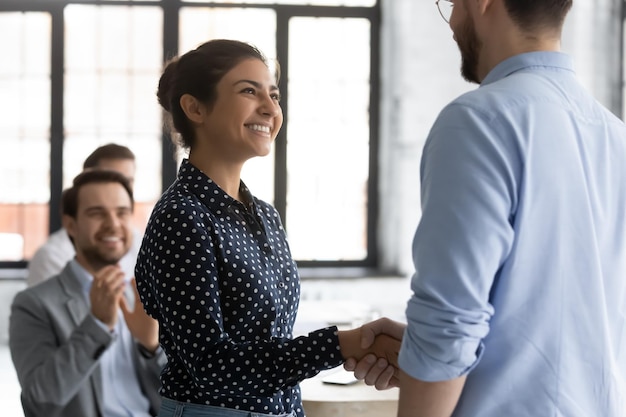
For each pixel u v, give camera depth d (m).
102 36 8.22
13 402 5.98
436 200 1.50
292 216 8.39
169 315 1.83
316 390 2.65
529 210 1.52
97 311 2.79
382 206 8.35
